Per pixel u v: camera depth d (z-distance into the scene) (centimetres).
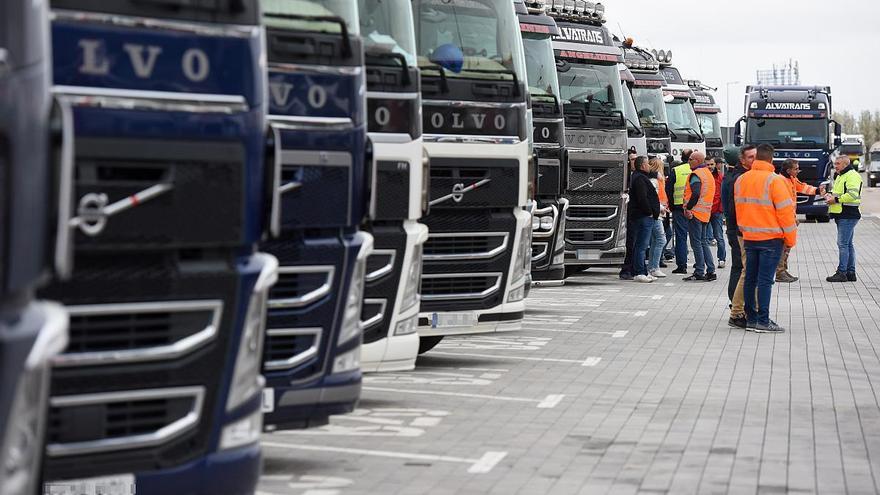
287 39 1013
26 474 524
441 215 1530
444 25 1516
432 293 1538
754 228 1995
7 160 505
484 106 1534
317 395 1032
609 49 2675
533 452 1124
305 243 1025
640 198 2919
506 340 1906
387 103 1294
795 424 1264
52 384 709
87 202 713
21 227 513
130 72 726
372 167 1062
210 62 747
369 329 1309
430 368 1623
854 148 11119
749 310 2022
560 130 2159
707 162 3375
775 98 5681
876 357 1747
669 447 1148
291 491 973
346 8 1048
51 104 567
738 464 1081
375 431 1216
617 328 2058
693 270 3291
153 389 730
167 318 738
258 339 775
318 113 1025
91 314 718
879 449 1152
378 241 1307
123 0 726
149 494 733
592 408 1345
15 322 509
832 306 2425
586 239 2666
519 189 1566
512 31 1569
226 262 758
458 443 1162
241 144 754
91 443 718
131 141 723
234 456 760
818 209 5734
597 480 1017
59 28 711
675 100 4250
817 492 986
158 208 729
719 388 1477
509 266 1580
